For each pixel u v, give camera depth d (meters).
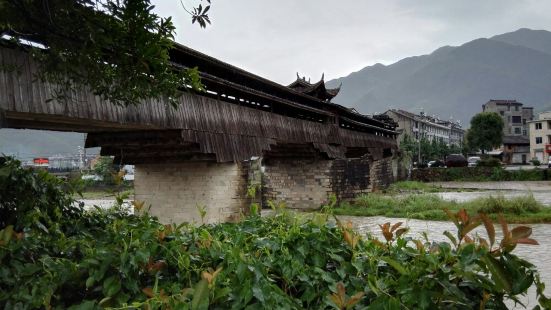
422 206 23.06
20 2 3.79
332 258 2.86
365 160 31.47
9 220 4.06
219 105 15.27
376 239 3.02
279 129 19.11
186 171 16.02
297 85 25.23
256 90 17.11
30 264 2.88
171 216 16.02
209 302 2.27
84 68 4.68
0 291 2.79
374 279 2.34
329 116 24.72
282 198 26.62
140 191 16.64
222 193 15.55
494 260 2.15
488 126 63.44
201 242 3.15
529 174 46.66
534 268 2.26
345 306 2.19
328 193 25.34
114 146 14.95
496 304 2.37
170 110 12.91
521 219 18.81
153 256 2.93
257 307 2.30
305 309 2.60
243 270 2.42
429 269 2.35
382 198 26.39
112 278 2.61
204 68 15.04
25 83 8.81
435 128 80.00
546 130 65.50
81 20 3.99
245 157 16.25
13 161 4.46
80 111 10.08
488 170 47.62
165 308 2.30
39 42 4.82
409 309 2.24
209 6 4.40
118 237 3.26
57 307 2.68
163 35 4.58
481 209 21.06
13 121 11.14
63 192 4.72
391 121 42.00
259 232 3.66
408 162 48.94
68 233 4.18
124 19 4.21
